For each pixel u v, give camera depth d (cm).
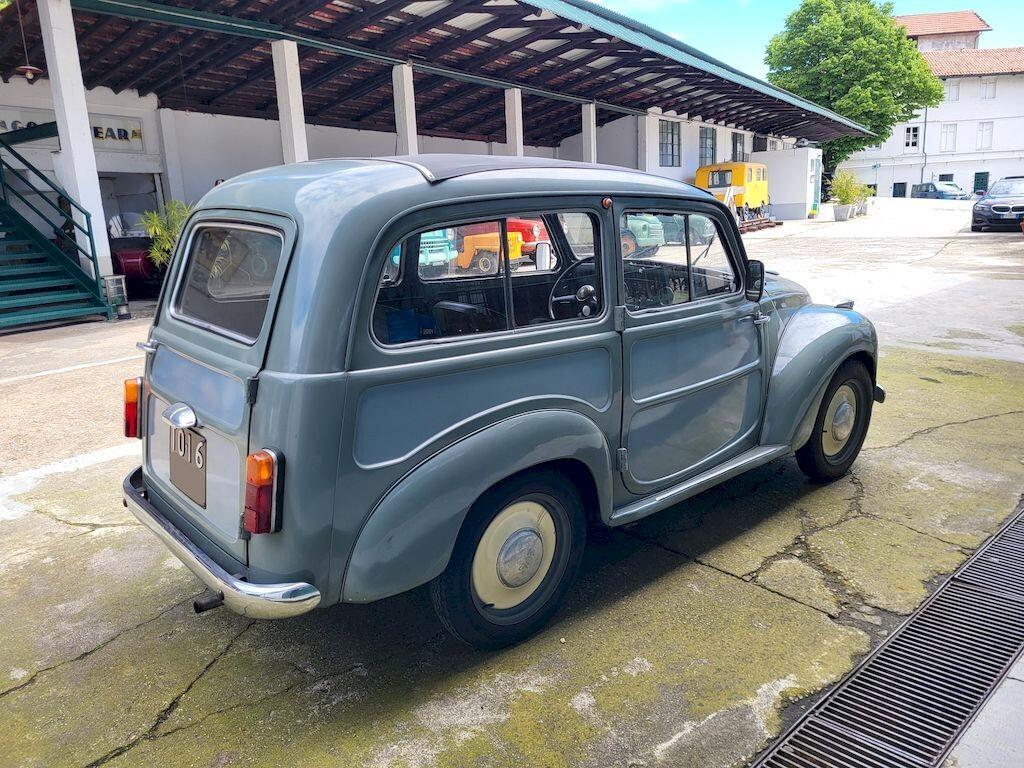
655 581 317
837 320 387
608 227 281
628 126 2331
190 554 237
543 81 1734
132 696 254
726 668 258
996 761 212
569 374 268
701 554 339
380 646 278
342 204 220
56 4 981
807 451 395
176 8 1075
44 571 342
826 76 3709
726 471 336
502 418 247
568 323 269
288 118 1259
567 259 270
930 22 5953
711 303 328
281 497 212
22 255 1061
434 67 1484
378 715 240
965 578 310
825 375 368
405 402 226
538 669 260
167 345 279
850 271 1275
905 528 358
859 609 291
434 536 231
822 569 322
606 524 287
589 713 238
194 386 251
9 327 994
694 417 323
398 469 226
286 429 210
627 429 293
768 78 3966
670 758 218
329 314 211
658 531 364
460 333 242
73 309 1016
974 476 416
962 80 4959
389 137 2083
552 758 219
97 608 310
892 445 468
